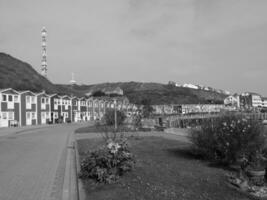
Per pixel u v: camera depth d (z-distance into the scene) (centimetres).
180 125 3719
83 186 677
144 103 4884
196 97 15838
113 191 618
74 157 1274
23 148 1638
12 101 5288
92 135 2420
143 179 710
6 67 9294
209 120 1013
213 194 589
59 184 791
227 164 888
